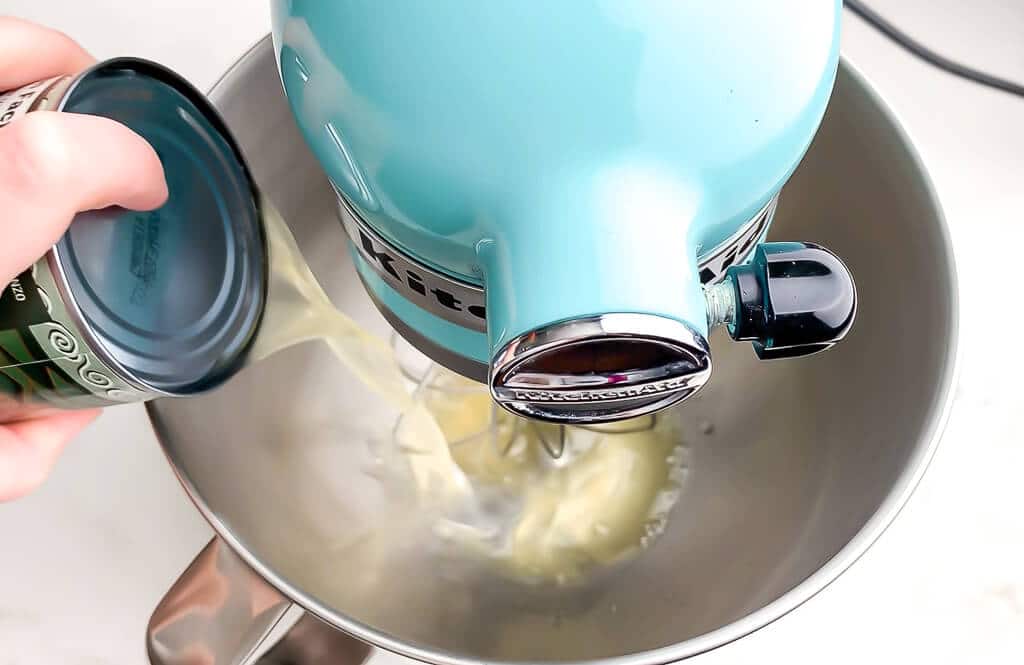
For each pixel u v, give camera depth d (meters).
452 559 0.45
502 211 0.33
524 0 0.31
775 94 0.33
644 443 0.47
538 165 0.32
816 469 0.42
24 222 0.33
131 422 0.50
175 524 0.49
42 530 0.49
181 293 0.38
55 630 0.47
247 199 0.40
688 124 0.32
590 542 0.46
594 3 0.31
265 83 0.43
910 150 0.40
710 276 0.36
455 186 0.33
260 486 0.42
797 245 0.35
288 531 0.42
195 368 0.38
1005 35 0.54
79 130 0.34
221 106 0.42
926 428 0.38
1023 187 0.52
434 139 0.32
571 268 0.32
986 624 0.46
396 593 0.43
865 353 0.42
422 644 0.37
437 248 0.34
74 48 0.41
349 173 0.34
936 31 0.55
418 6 0.32
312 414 0.45
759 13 0.32
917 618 0.46
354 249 0.40
